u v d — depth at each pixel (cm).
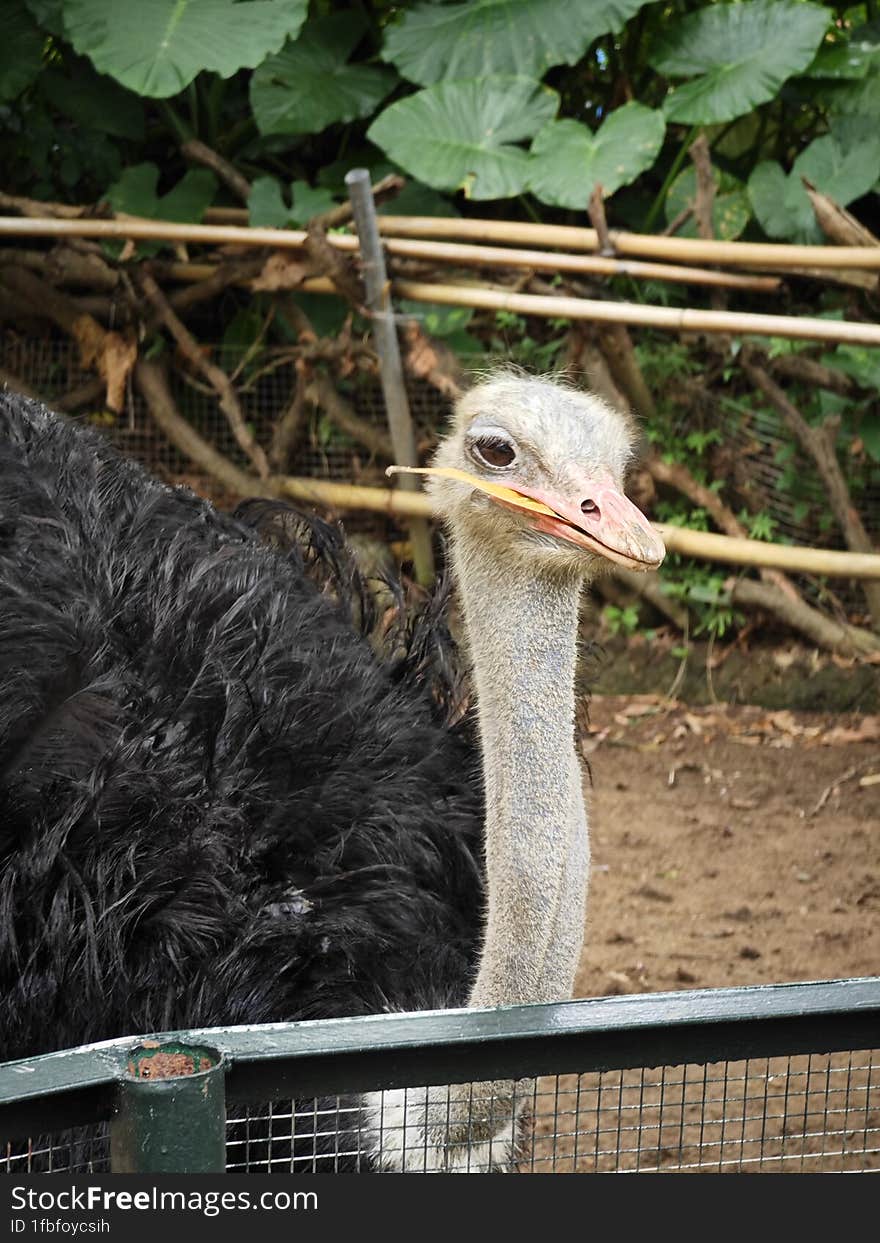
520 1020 127
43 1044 188
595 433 200
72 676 211
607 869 459
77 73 705
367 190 566
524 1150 229
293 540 286
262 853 210
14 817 198
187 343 642
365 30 708
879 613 612
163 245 638
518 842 193
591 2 659
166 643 222
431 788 240
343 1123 189
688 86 648
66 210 631
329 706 229
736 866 462
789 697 605
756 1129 310
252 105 683
